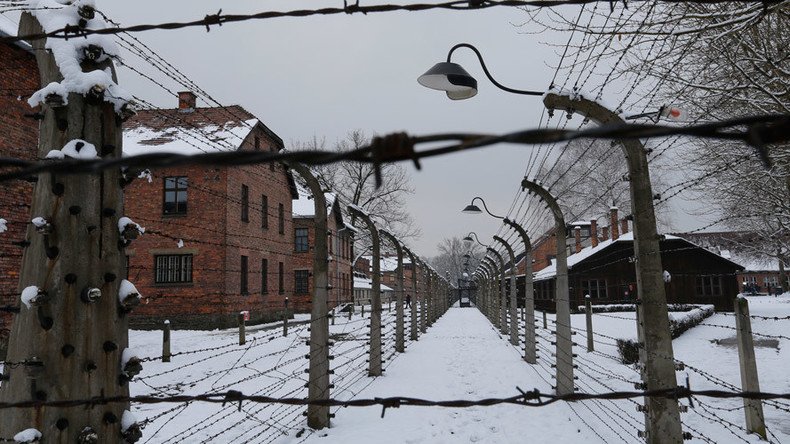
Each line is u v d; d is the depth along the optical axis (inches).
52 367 114.1
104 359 120.3
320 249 308.3
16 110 442.6
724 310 1237.1
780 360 481.1
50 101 117.7
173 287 911.7
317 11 96.7
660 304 207.9
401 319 660.1
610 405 349.7
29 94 457.4
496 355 618.8
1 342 401.1
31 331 114.8
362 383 445.4
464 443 285.9
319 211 311.0
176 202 943.0
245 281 1010.7
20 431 112.9
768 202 366.3
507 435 297.4
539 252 2069.4
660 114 206.1
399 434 296.5
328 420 306.2
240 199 995.9
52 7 125.8
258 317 1064.8
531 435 295.3
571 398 96.7
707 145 349.1
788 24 253.9
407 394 398.9
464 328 1056.2
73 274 117.6
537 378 462.0
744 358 266.2
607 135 48.4
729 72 267.4
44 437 112.8
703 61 277.4
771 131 48.0
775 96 227.1
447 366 536.1
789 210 354.3
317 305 304.2
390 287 2603.3
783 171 325.4
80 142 120.1
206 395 102.0
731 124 48.9
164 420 319.3
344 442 280.2
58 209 118.2
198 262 917.8
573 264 1331.2
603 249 1315.2
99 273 121.4
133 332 845.8
